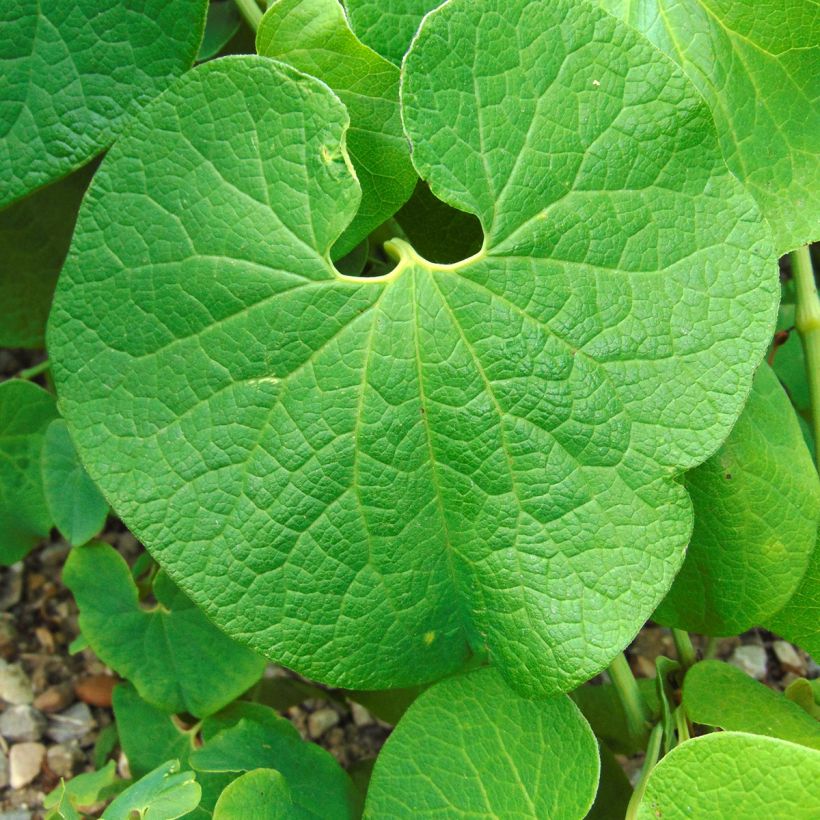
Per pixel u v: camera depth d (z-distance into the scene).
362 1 0.29
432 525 0.29
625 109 0.28
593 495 0.28
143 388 0.28
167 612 0.34
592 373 0.28
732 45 0.31
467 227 0.32
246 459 0.28
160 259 0.28
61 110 0.30
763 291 0.28
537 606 0.28
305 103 0.28
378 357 0.28
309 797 0.32
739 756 0.27
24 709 0.39
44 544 0.41
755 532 0.32
